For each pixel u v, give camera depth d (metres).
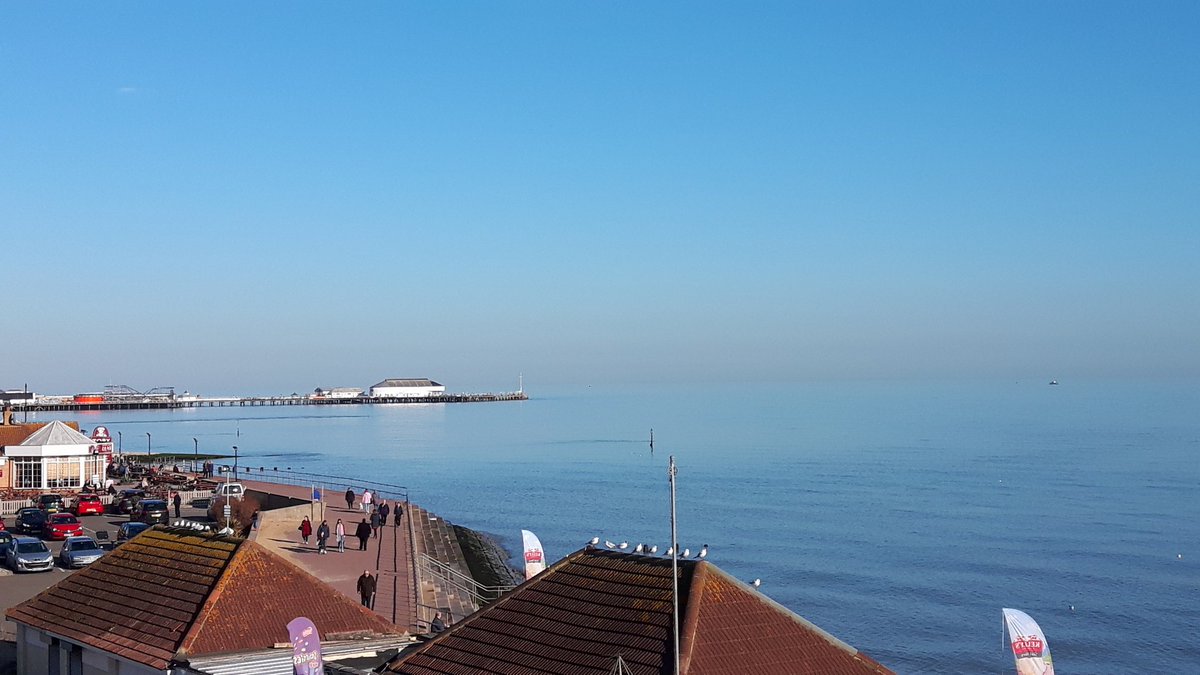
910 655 60.47
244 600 29.03
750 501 128.50
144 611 30.11
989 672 57.44
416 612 45.03
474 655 24.19
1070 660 59.72
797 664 22.22
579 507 126.62
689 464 182.00
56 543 68.38
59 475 92.94
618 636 22.95
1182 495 127.75
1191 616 68.88
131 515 78.00
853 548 94.12
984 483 143.25
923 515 114.12
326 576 52.69
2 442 97.19
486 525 112.75
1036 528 104.31
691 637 22.02
